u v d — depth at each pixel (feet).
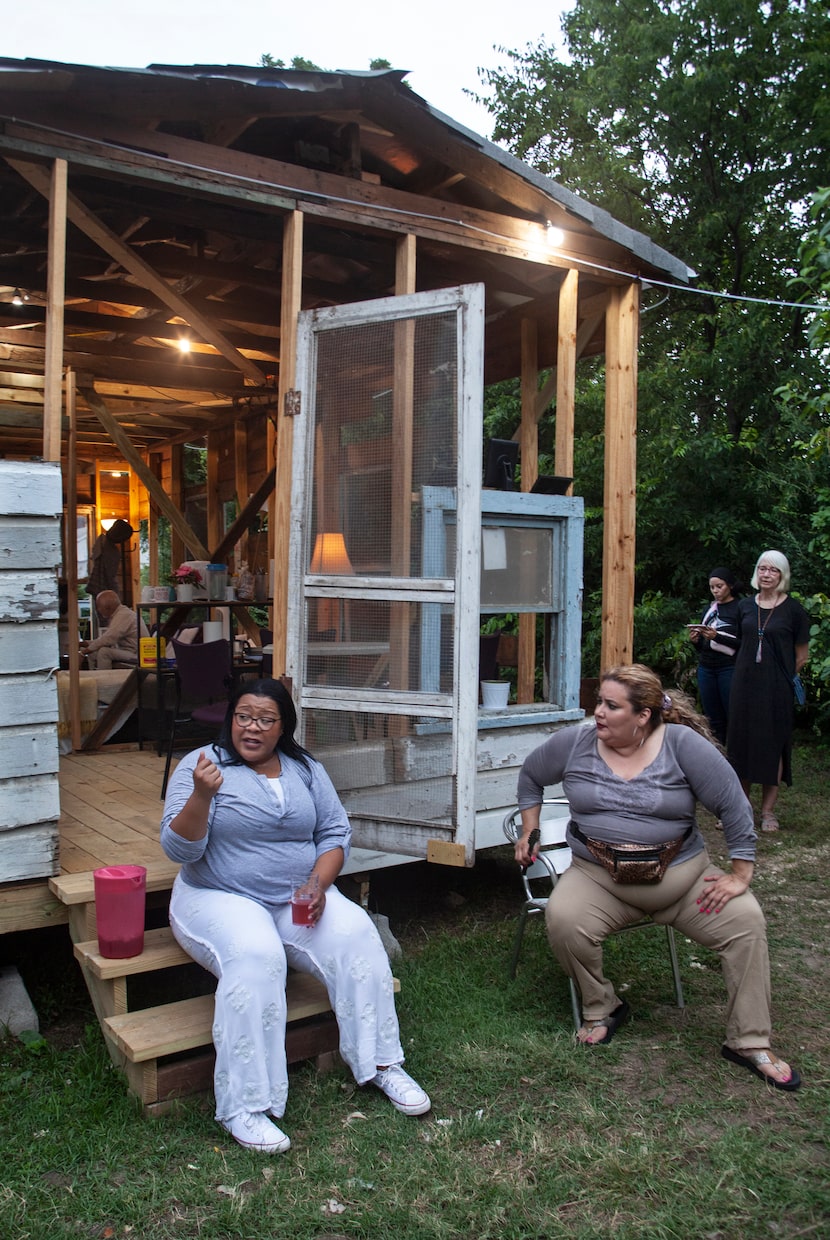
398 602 12.03
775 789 18.70
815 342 18.10
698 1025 10.64
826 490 25.03
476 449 11.66
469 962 12.26
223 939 8.68
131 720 21.09
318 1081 9.39
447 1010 10.84
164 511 22.80
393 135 14.58
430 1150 8.25
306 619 12.53
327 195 13.58
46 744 10.36
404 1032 10.31
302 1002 9.59
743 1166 8.00
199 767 8.68
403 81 13.34
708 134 33.24
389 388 12.21
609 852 9.98
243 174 12.83
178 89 12.00
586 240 16.67
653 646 30.55
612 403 17.56
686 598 30.99
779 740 18.12
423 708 11.84
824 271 17.61
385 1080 9.00
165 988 11.32
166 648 20.17
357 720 12.27
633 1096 9.16
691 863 10.08
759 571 18.17
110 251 14.14
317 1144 8.32
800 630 18.08
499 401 33.86
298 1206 7.47
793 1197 7.60
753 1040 9.57
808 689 26.21
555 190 15.78
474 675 11.67
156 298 18.72
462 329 11.66
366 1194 7.66
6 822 10.12
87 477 33.86
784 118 32.60
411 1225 7.27
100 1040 9.91
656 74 33.71
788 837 18.35
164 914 11.99
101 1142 8.27
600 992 10.28
